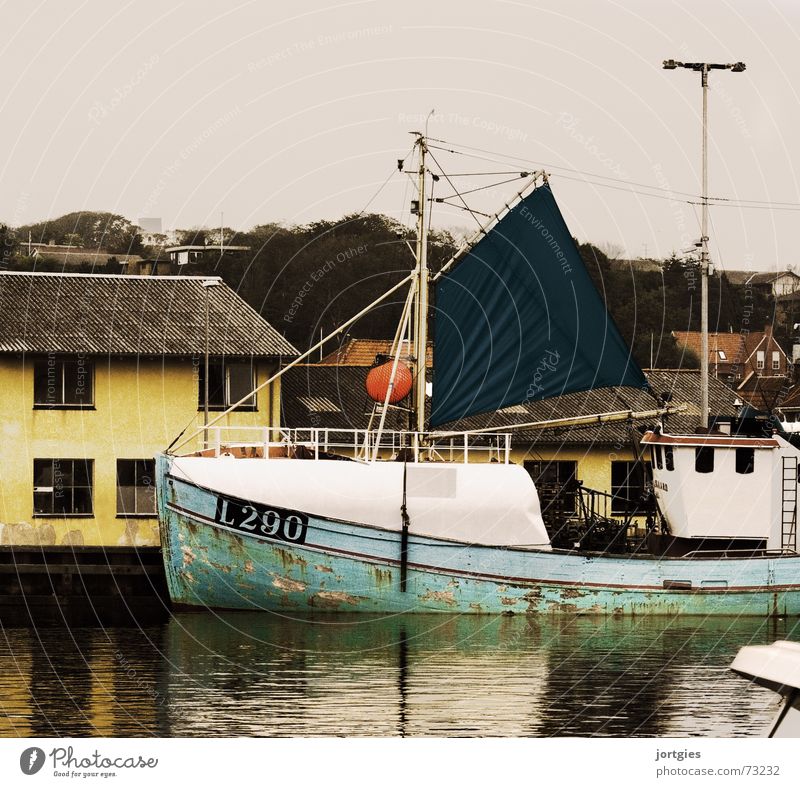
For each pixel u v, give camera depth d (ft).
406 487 146.92
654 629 149.38
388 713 109.91
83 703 112.88
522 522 149.28
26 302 197.16
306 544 145.59
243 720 107.34
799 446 159.12
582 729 105.91
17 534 189.37
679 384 235.40
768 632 148.36
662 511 160.25
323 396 217.97
